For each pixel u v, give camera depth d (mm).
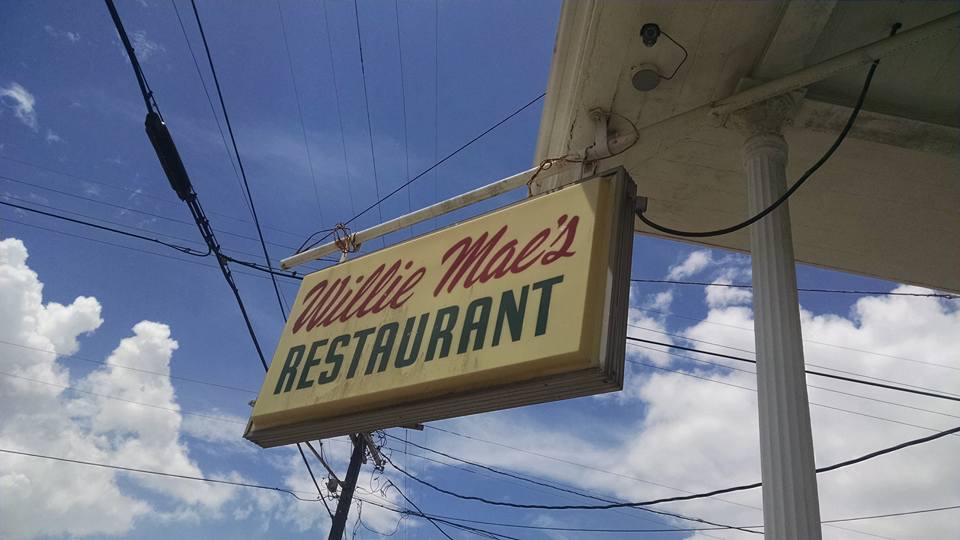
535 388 4328
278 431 5484
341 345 5512
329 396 5203
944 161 7504
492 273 5031
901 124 7070
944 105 6949
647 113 7215
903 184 7961
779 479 4883
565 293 4484
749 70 6770
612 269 4543
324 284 6211
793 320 5578
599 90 7074
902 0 6121
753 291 5938
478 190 6684
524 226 5176
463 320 4879
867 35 6457
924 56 6504
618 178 5027
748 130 6867
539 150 8211
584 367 4145
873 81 6828
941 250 8906
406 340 5105
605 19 6488
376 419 5043
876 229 8742
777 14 6254
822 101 6906
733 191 8320
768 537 4773
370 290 5773
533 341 4375
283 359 5824
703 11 6297
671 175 8180
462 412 4750
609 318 4312
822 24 6199
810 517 4695
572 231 4844
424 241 5781
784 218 6176
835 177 8031
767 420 5188
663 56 6703
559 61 7266
